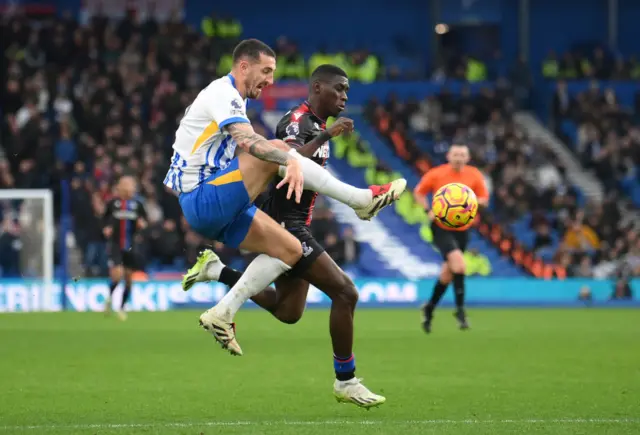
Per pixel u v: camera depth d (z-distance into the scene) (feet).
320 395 57.93
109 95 191.21
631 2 265.34
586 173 214.69
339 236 174.60
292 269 50.19
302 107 52.75
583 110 222.28
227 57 224.74
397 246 188.75
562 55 264.93
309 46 257.75
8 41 202.39
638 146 213.87
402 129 214.69
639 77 245.24
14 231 151.02
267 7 256.11
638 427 46.24
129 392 59.06
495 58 256.73
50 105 187.11
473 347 87.92
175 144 49.01
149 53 207.92
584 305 165.58
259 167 47.75
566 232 184.44
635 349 86.28
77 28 209.56
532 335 101.09
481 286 166.61
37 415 50.31
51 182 169.27
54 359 77.66
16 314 135.44
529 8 264.93
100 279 153.69
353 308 50.47
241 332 104.88
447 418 49.44
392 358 78.54
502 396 57.47
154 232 160.86
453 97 230.68
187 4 250.98
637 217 200.23
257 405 53.98
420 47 261.44
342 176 205.16
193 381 64.34
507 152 204.54
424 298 163.12
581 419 48.85
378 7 259.80
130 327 110.93
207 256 52.39
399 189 49.39
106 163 167.63
